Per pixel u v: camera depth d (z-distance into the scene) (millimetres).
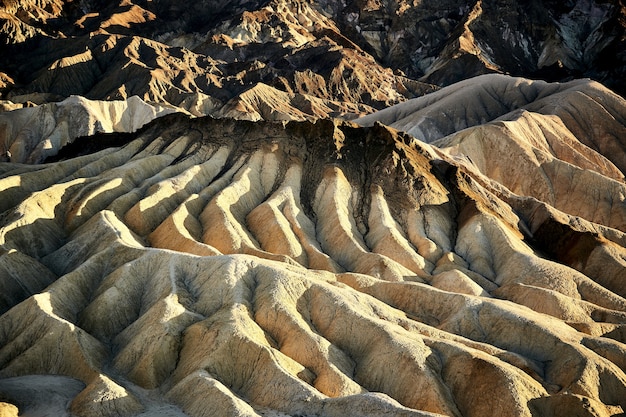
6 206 91812
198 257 73312
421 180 102125
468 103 185625
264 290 68438
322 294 69000
